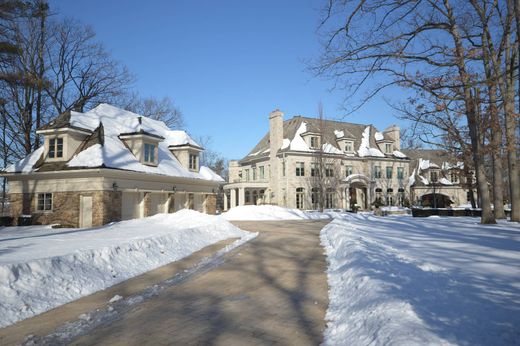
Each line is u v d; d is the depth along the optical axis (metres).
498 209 22.91
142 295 7.03
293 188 42.81
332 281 7.73
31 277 6.85
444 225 18.88
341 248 11.08
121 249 9.80
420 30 16.08
